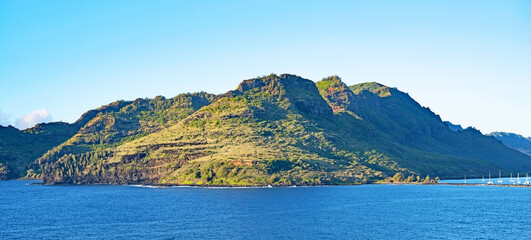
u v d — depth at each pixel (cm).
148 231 18525
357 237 17262
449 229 18750
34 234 18425
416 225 19588
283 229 18738
